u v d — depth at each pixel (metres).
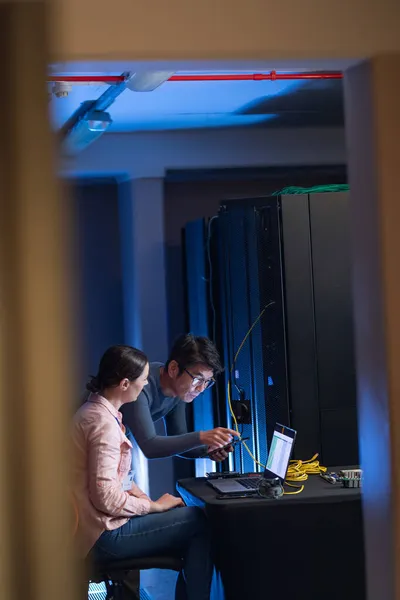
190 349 4.51
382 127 2.43
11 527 2.04
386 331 2.45
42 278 2.07
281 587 3.89
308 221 4.74
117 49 2.29
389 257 2.44
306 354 4.71
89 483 3.85
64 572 2.07
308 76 4.75
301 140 6.71
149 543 3.93
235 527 3.86
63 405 2.07
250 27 2.36
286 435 4.21
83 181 7.11
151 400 4.57
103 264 7.24
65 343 2.08
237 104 5.69
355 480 4.11
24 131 2.04
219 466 5.29
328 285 4.74
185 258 6.45
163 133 6.60
